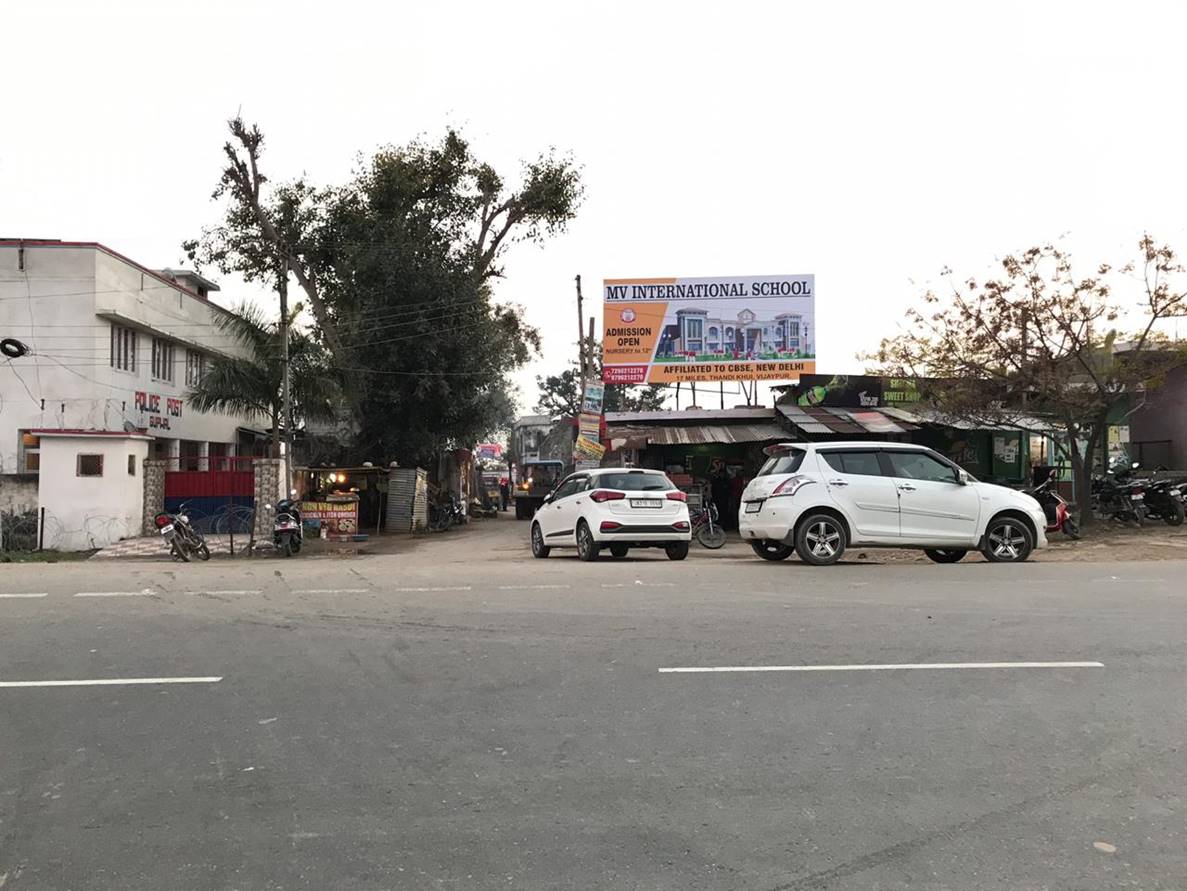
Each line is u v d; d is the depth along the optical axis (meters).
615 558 15.89
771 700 5.69
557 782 4.38
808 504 12.94
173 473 22.36
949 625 7.95
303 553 18.97
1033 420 21.41
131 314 25.39
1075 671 6.37
